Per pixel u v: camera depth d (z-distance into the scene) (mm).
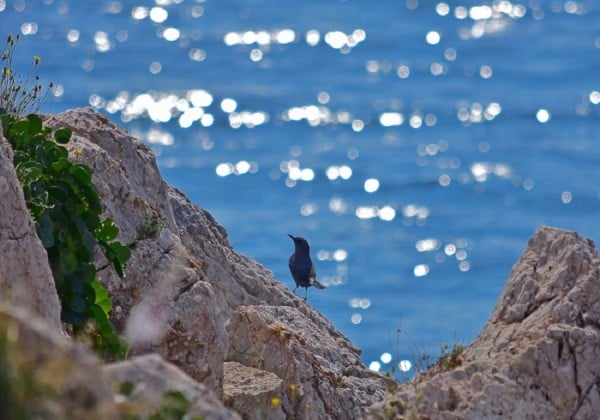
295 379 10922
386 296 38844
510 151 64750
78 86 77875
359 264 44281
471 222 52031
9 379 5617
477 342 9711
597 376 8953
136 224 11148
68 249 10039
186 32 95688
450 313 36594
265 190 56469
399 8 104062
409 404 8664
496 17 100625
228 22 99500
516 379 8852
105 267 10625
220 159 62375
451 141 67438
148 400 6684
